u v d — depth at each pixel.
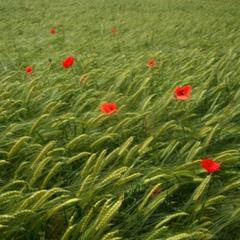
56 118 2.58
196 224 1.61
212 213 1.77
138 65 4.25
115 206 1.40
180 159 2.18
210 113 2.79
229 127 2.60
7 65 5.00
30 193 1.69
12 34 8.17
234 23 10.32
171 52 5.82
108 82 3.69
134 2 16.50
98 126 2.60
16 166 2.08
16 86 3.45
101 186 1.68
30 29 8.69
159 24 9.70
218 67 4.05
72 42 7.01
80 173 1.95
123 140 2.41
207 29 8.55
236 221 1.69
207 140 2.23
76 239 1.56
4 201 1.49
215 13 13.14
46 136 2.39
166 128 2.30
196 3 16.94
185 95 2.63
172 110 2.92
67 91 3.12
